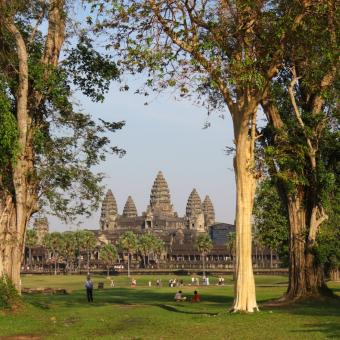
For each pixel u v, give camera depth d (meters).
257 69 25.11
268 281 108.81
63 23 31.44
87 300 41.50
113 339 19.86
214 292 53.47
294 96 35.81
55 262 192.12
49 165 32.25
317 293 34.19
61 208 33.34
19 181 29.73
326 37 25.11
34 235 196.25
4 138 27.05
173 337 19.95
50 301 39.44
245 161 26.36
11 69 30.44
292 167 32.88
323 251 34.41
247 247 26.23
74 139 32.88
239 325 22.20
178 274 179.25
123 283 117.38
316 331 20.02
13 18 29.20
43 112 32.19
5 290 28.50
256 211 57.47
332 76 30.64
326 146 35.62
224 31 24.89
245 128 26.09
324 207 34.69
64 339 20.50
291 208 35.12
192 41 24.56
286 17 23.84
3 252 29.48
